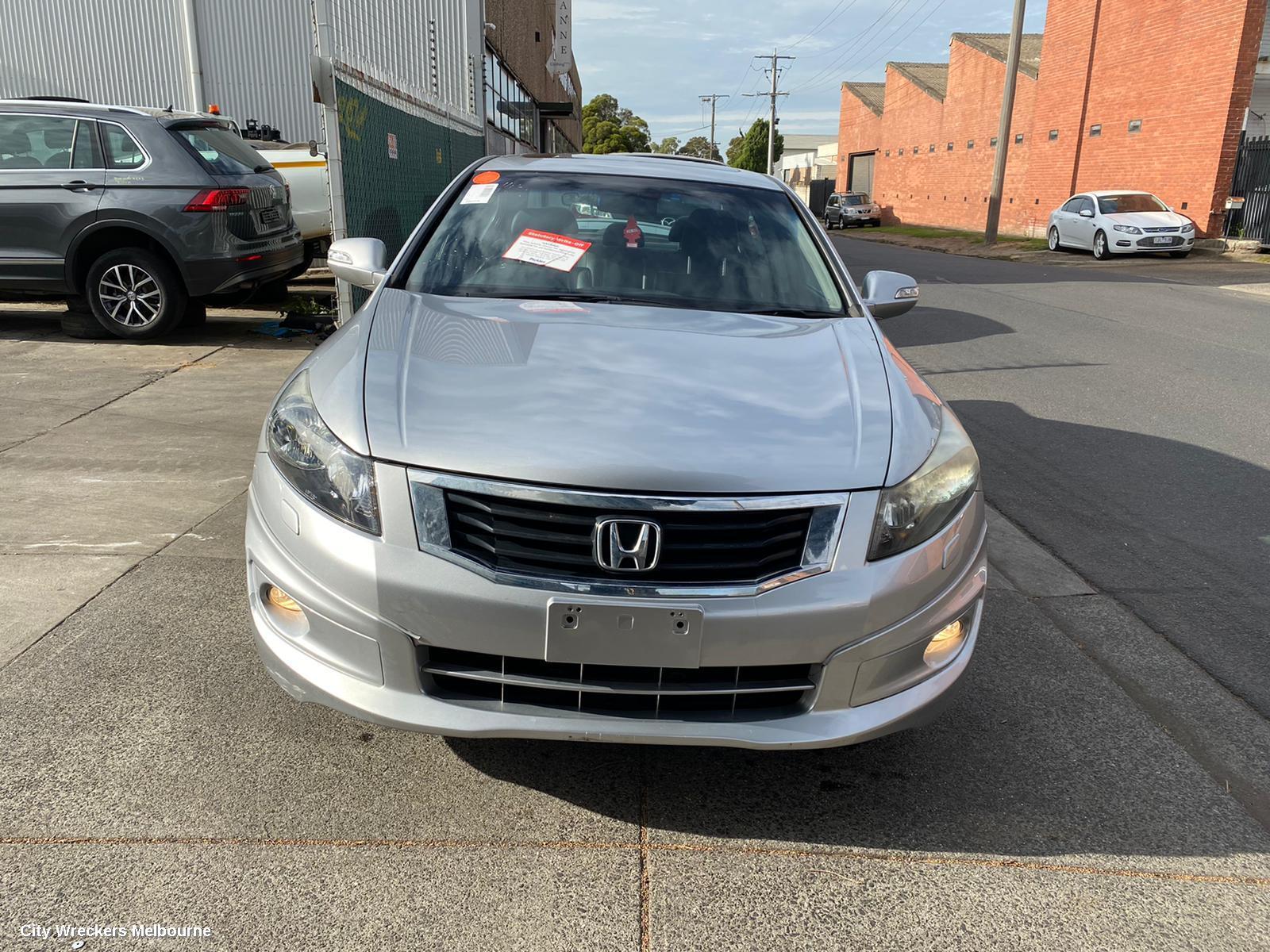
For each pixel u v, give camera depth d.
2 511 4.25
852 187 54.22
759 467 2.23
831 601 2.20
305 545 2.29
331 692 2.27
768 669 2.26
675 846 2.35
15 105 7.62
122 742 2.63
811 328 3.08
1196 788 2.69
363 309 3.10
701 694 2.23
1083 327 10.58
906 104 45.03
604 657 2.15
